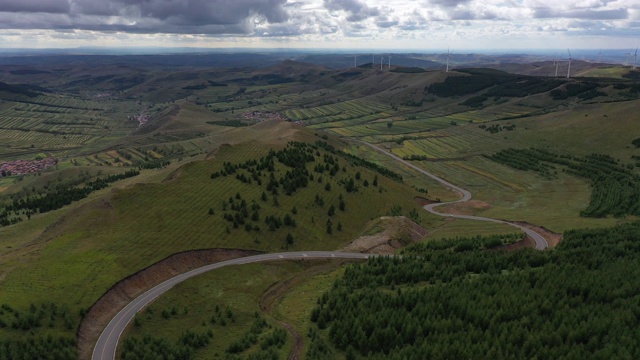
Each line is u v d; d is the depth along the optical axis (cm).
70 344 8888
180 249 13788
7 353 8156
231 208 16788
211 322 10644
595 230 14500
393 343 8481
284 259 14600
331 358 8356
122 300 11194
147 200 16250
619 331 7919
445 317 9119
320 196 19562
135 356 8688
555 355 7531
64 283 10956
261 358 8419
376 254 15312
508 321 8812
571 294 9512
